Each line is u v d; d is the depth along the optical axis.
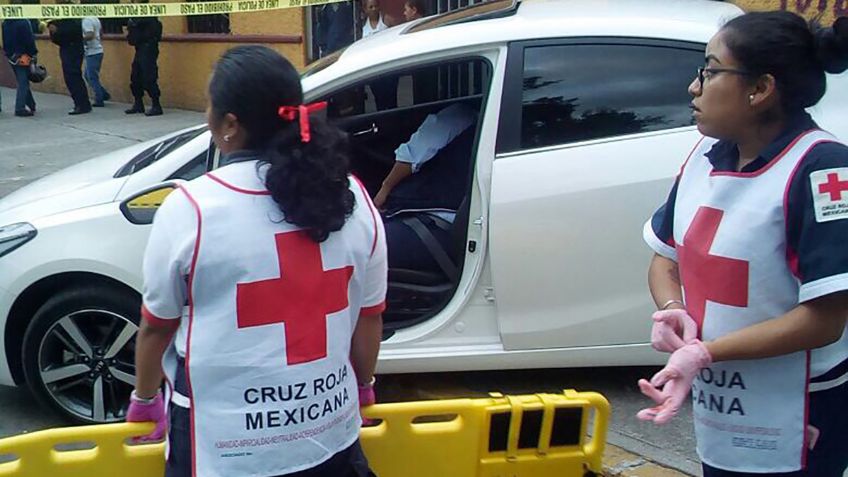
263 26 10.88
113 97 13.72
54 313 3.61
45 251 3.56
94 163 4.29
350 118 4.51
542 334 3.55
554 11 3.85
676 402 1.74
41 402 3.76
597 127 3.50
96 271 3.54
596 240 3.44
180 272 1.80
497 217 3.46
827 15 6.15
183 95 12.39
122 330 3.63
